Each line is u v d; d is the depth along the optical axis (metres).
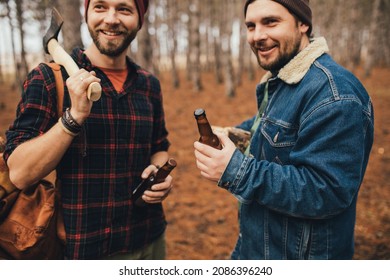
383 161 5.84
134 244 1.67
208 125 1.31
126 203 1.62
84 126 1.47
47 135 1.30
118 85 1.64
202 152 1.27
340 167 1.18
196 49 13.52
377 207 4.22
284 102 1.38
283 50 1.35
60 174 1.51
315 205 1.20
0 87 16.67
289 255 1.41
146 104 1.73
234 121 8.40
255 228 1.50
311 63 1.33
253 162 1.26
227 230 3.70
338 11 18.67
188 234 3.59
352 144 1.19
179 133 7.48
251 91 13.32
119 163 1.58
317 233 1.35
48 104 1.42
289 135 1.34
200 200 4.42
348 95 1.20
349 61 17.27
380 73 18.56
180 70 27.73
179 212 4.08
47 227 1.40
